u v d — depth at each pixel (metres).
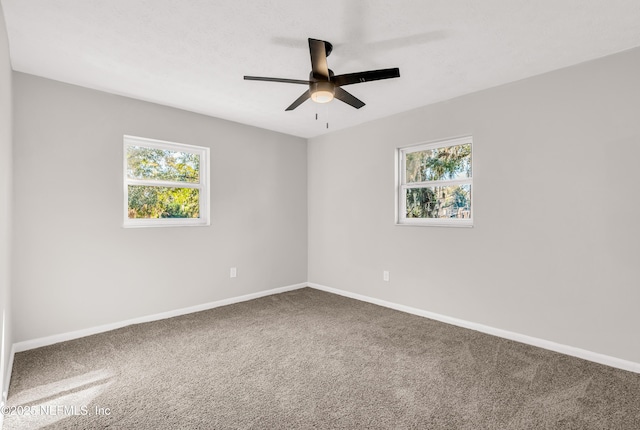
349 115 3.86
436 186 3.57
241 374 2.29
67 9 1.88
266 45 2.29
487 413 1.84
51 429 1.71
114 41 2.24
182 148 3.75
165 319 3.46
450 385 2.13
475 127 3.13
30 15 1.93
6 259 2.09
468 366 2.40
